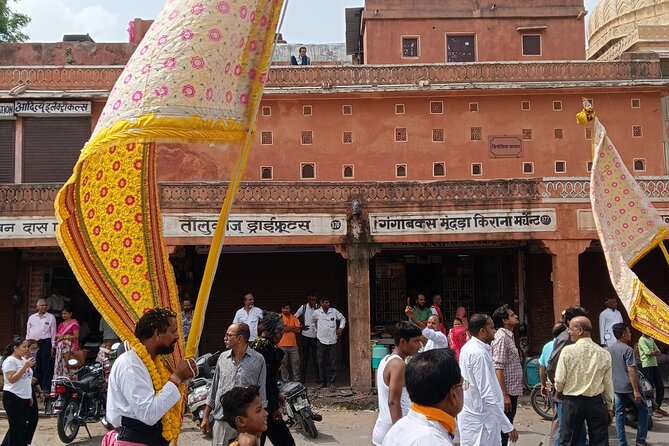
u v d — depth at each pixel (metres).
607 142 12.72
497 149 18.62
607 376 6.91
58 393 10.49
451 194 14.72
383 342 16.28
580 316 7.20
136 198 4.45
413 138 18.62
